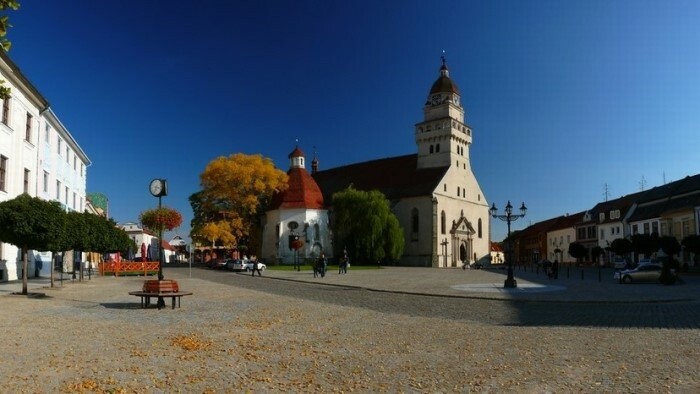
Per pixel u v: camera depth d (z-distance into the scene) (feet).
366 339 40.83
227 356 33.96
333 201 272.72
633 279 121.19
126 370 29.71
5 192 105.81
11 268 113.60
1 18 30.53
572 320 53.21
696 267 184.24
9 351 34.40
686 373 29.37
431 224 274.57
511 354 34.91
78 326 46.42
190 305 67.21
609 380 27.99
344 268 173.99
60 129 144.97
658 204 236.02
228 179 245.04
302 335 42.70
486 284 113.39
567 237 360.69
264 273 175.32
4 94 32.73
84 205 191.72
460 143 300.81
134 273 171.73
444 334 43.42
